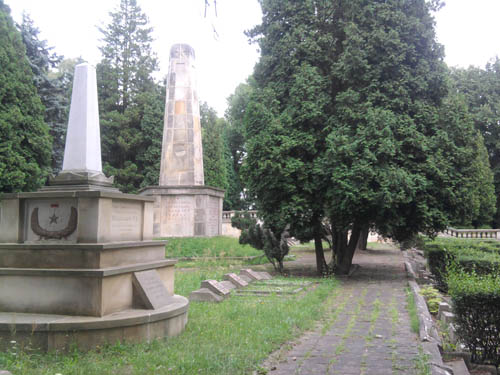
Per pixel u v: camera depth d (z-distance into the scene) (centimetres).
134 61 4134
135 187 3991
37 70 2966
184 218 2139
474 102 3838
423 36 1608
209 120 4481
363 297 1180
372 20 1623
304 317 873
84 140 799
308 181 1571
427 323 825
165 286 799
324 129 1570
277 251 1672
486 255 1329
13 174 1942
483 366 671
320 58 1683
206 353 604
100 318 640
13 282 690
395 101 1530
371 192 1393
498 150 3766
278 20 1809
